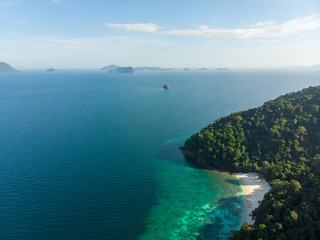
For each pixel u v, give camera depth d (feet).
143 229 207.82
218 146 333.01
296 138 322.55
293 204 199.82
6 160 332.60
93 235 198.59
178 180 293.84
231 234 197.36
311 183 231.50
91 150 375.66
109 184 279.49
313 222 165.17
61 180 283.38
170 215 227.20
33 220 213.25
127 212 230.27
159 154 368.27
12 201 239.71
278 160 307.17
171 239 196.44
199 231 205.57
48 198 246.68
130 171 313.12
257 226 187.11
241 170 310.04
